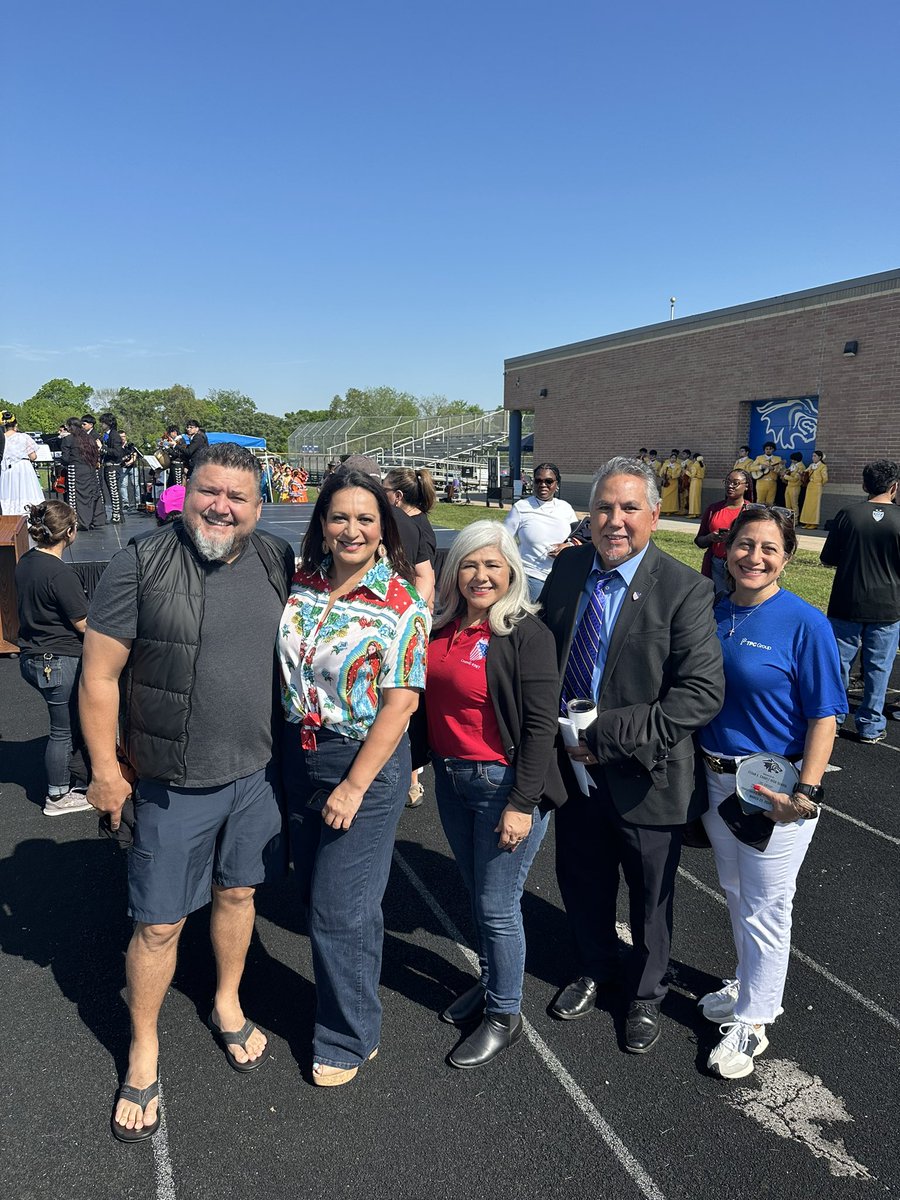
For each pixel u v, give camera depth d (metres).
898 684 7.21
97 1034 2.76
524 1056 2.68
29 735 5.72
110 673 2.25
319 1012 2.54
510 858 2.55
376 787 2.38
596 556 2.72
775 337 18.94
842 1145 2.31
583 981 2.94
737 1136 2.34
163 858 2.32
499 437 40.94
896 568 5.48
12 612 7.61
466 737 2.50
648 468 2.57
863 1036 2.79
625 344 23.73
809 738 2.48
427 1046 2.72
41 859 3.96
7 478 12.28
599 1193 2.15
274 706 2.46
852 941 3.37
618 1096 2.50
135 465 16.92
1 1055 2.65
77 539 11.07
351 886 2.41
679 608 2.50
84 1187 2.15
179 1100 2.46
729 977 3.12
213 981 3.07
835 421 17.66
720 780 2.61
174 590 2.23
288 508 17.30
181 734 2.26
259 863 2.51
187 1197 2.12
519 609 2.43
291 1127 2.36
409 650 2.29
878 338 16.58
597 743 2.48
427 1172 2.21
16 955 3.21
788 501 18.42
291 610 2.41
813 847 4.20
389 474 4.32
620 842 2.66
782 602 2.53
